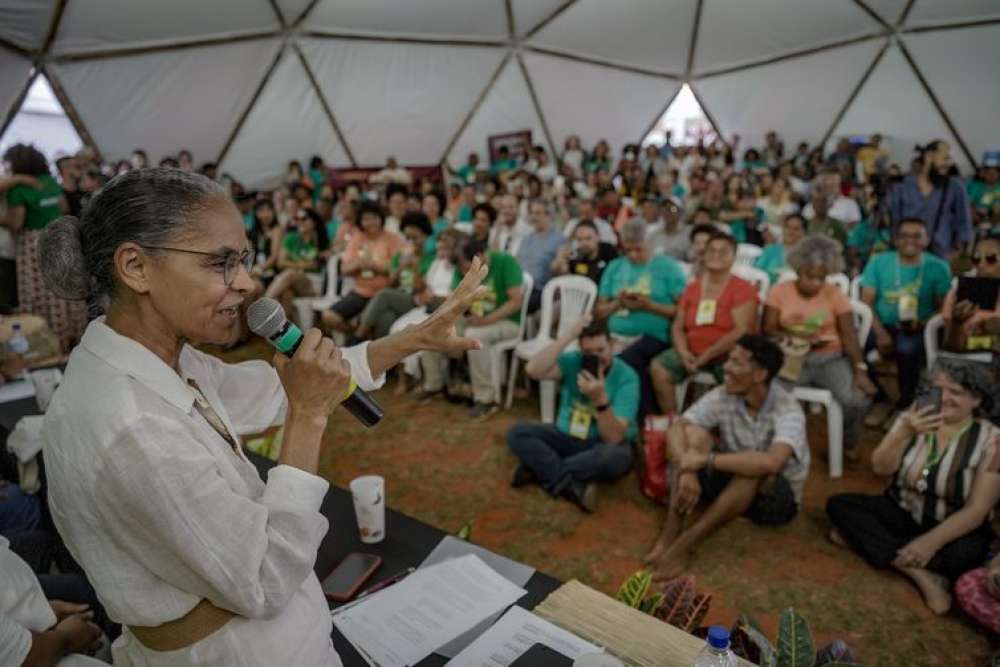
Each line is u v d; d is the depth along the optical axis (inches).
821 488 136.3
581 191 369.4
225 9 349.1
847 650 58.0
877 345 166.9
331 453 155.6
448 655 51.6
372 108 441.4
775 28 446.3
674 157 496.7
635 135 552.1
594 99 512.4
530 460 132.0
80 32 329.4
